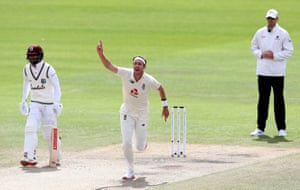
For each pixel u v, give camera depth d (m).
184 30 159.50
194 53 131.38
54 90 51.59
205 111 80.44
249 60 123.38
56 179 46.03
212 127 69.75
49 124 51.44
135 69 45.94
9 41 144.00
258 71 65.19
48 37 149.38
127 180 45.72
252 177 45.44
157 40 147.75
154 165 51.19
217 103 86.75
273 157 54.19
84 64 120.50
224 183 43.69
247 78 106.81
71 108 81.69
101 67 117.50
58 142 51.06
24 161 50.81
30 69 51.41
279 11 182.50
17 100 88.19
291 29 159.25
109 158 54.03
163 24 166.50
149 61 123.12
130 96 46.38
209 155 55.31
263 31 65.12
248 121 73.62
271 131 67.56
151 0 195.12
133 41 146.38
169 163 51.94
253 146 59.66
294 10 184.00
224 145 60.12
